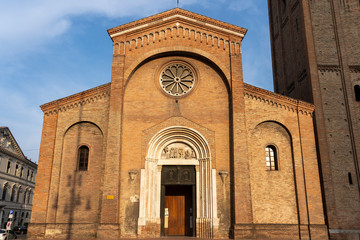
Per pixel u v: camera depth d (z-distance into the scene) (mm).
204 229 22969
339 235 24062
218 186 23531
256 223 23156
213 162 24000
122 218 22781
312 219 23297
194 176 24625
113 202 22312
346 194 25391
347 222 24688
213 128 24734
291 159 24828
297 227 23219
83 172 24141
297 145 24984
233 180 23203
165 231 24656
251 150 24719
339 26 29984
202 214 23438
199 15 26562
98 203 23328
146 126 24766
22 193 65312
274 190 24016
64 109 25469
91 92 25406
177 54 26312
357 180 25859
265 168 24453
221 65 25719
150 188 23672
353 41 29828
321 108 27312
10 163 59469
